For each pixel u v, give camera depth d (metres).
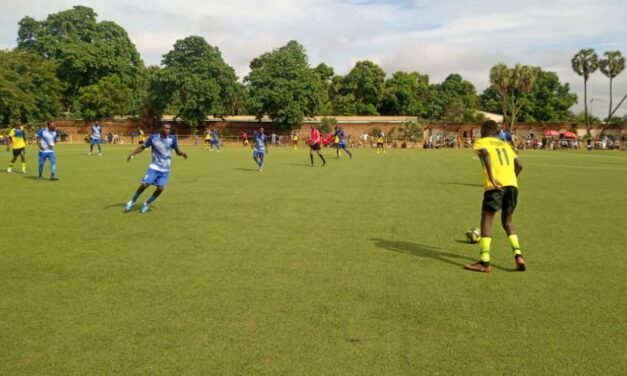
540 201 12.30
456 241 7.78
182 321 4.52
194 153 35.78
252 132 59.56
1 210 10.15
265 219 9.44
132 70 68.19
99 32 68.12
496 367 3.73
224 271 6.05
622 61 60.91
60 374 3.59
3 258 6.54
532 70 59.91
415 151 44.44
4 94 52.22
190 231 8.31
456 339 4.20
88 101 59.06
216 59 56.53
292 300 5.07
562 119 79.06
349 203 11.52
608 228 8.91
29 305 4.88
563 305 5.01
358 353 3.93
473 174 19.42
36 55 58.94
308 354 3.90
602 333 4.34
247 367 3.69
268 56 60.88
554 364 3.79
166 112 61.19
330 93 75.88
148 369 3.66
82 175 17.42
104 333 4.25
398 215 10.02
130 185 14.50
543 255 7.00
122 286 5.46
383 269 6.21
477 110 84.69
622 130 59.50
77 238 7.73
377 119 61.56
